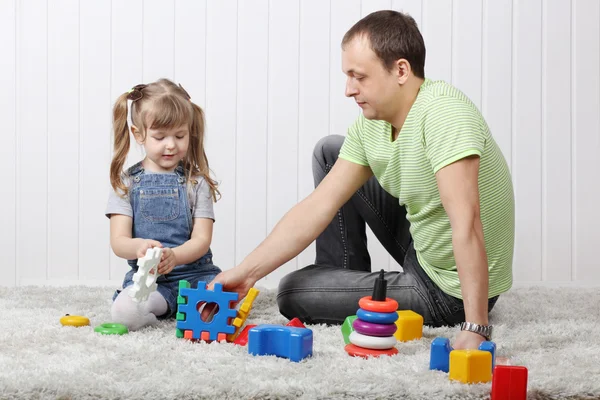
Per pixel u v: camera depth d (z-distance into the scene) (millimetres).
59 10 2312
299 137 2357
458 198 1285
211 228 1709
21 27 2311
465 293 1247
